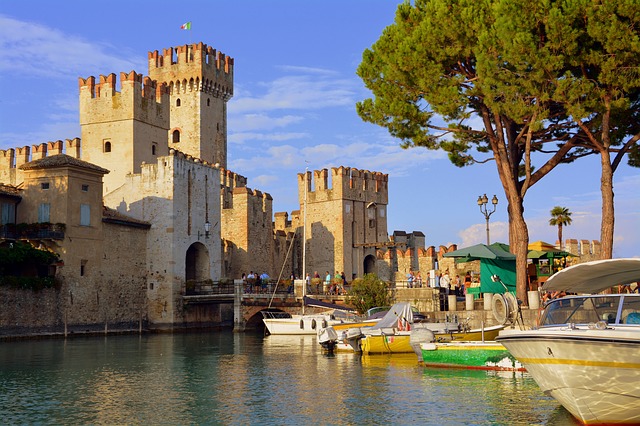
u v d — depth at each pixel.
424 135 40.00
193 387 28.53
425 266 77.19
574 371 18.97
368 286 57.62
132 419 22.30
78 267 59.00
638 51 31.62
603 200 35.12
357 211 90.88
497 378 28.91
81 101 75.62
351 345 41.47
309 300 60.78
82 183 60.06
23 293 53.28
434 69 36.12
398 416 22.09
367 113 40.50
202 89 93.38
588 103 33.44
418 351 33.88
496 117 38.38
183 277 68.12
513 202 38.00
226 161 98.06
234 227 81.25
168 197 67.50
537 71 32.81
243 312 65.12
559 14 32.16
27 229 57.62
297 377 31.00
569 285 23.69
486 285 48.72
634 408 19.02
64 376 31.94
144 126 74.81
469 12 35.12
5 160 84.19
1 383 29.78
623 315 19.80
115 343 50.75
